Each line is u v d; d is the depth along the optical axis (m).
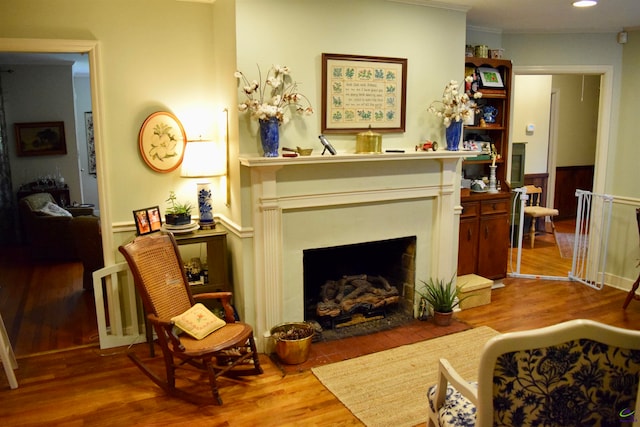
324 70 3.41
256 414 2.74
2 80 6.86
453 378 1.89
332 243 3.62
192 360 3.10
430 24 3.79
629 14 4.12
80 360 3.40
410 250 4.06
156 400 2.89
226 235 3.54
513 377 1.59
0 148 6.72
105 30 3.33
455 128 3.88
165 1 3.47
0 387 3.03
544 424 1.67
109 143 3.45
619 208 4.89
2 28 3.10
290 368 3.24
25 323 4.08
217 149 3.73
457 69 3.97
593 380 1.63
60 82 7.14
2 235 6.93
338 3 3.41
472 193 4.60
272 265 3.38
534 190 6.70
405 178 3.80
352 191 3.58
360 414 2.72
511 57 4.86
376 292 4.02
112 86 3.40
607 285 4.98
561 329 1.55
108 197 3.49
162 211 3.68
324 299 3.84
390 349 3.50
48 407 2.82
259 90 3.22
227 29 3.29
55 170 7.28
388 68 3.64
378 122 3.67
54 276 5.43
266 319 3.44
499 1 3.70
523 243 6.73
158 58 3.50
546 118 7.23
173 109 3.60
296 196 3.38
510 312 4.23
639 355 1.62
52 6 3.18
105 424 2.66
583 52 4.86
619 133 4.89
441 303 3.89
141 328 3.71
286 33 3.26
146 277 3.02
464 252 4.52
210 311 3.38
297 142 3.40
